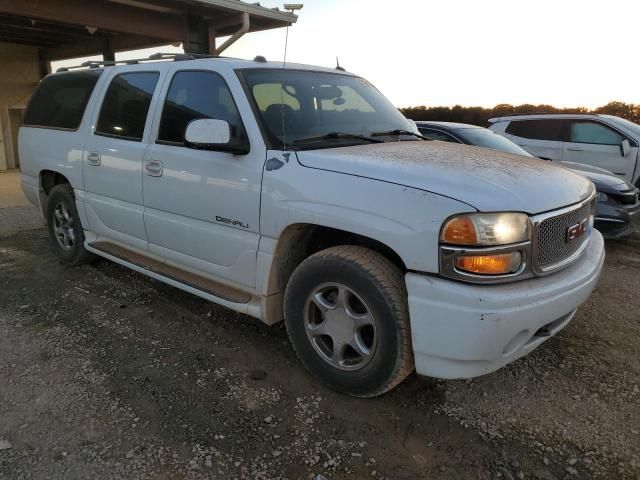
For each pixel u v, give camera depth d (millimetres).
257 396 2896
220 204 3275
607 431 2631
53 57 15328
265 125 3156
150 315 3945
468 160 2984
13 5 8516
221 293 3430
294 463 2381
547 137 9227
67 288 4504
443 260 2391
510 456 2445
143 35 10477
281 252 3068
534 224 2490
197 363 3242
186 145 3484
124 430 2580
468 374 2480
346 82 4070
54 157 4891
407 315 2572
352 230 2629
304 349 3018
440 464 2391
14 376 3057
